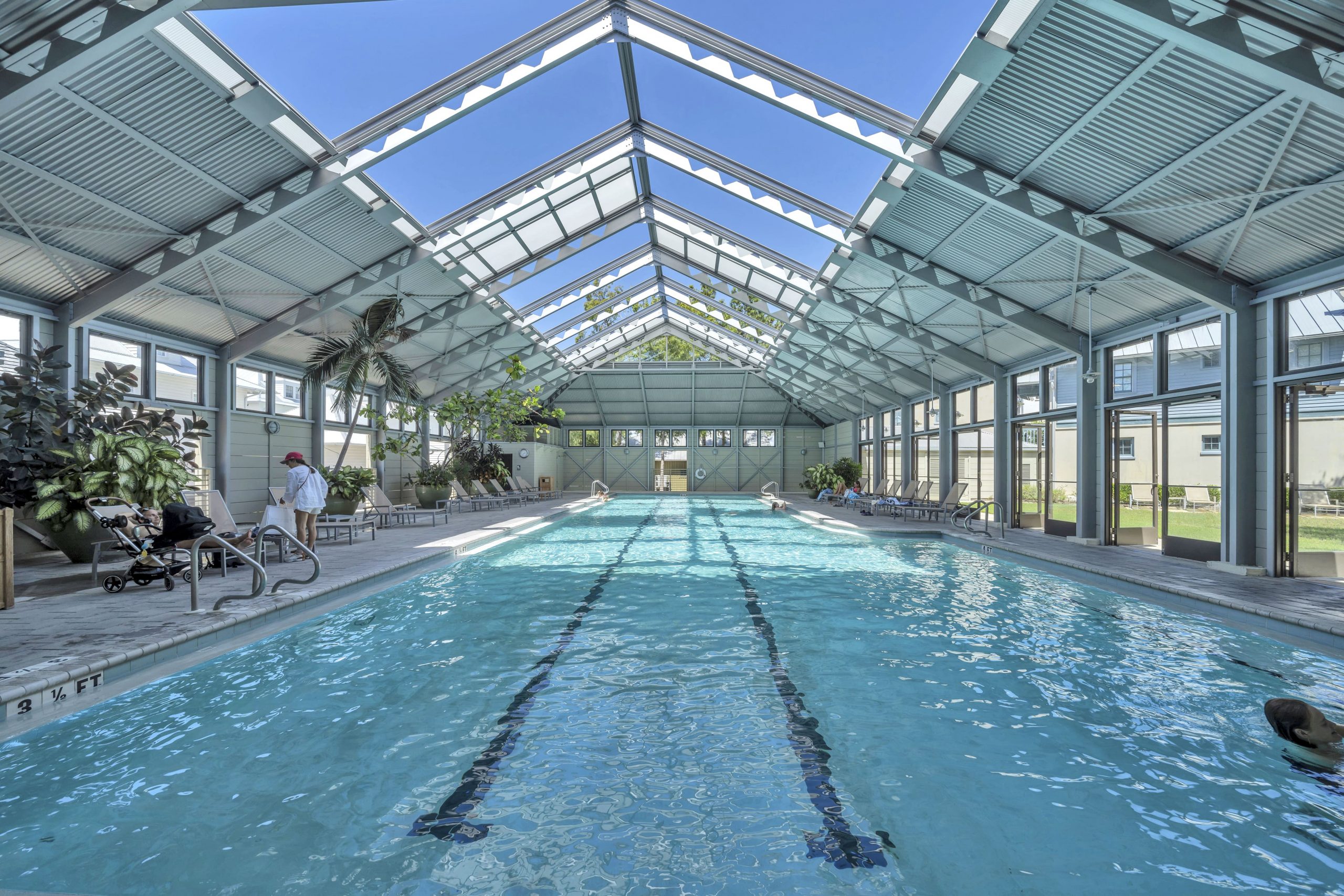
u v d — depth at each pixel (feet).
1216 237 20.72
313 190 25.04
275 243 29.43
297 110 22.16
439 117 24.35
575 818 7.97
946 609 19.34
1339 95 13.20
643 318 67.82
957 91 19.25
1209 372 25.11
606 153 32.27
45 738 10.18
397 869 6.91
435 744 10.07
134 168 21.74
